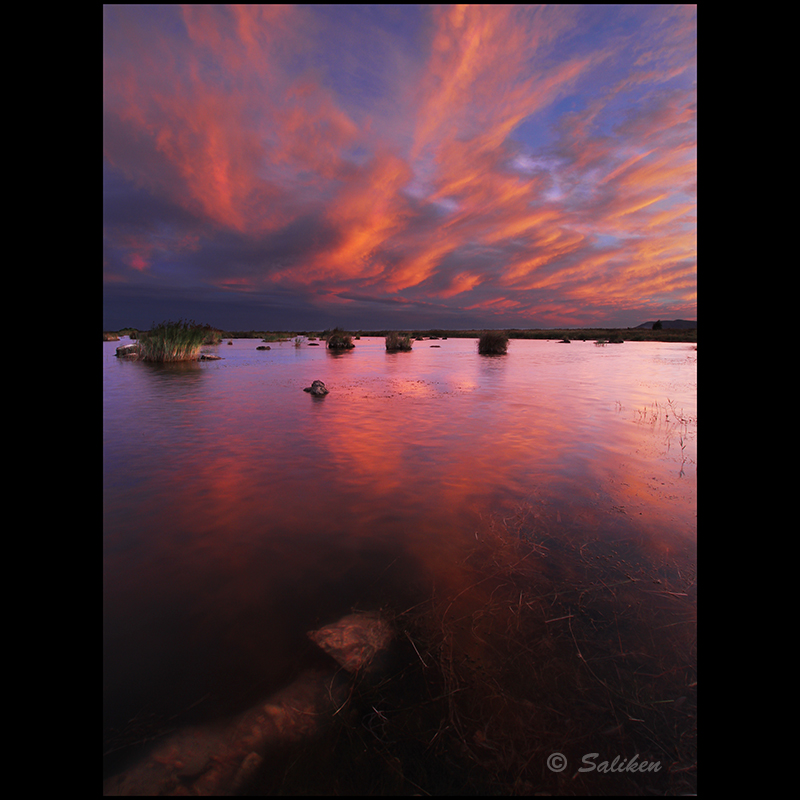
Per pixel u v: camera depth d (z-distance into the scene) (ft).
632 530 9.94
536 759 4.61
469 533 9.93
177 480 13.37
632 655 6.03
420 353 74.79
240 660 6.00
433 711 5.20
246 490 12.59
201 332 59.72
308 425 20.80
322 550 9.16
